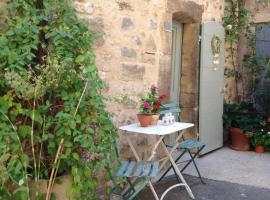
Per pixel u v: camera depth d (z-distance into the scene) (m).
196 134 5.58
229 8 6.48
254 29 6.71
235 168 5.03
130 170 3.33
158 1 4.62
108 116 3.31
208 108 5.73
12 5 2.93
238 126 6.23
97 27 3.81
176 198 3.91
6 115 2.67
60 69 2.83
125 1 4.12
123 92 4.16
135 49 4.30
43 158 2.93
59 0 3.13
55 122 2.85
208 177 4.63
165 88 4.83
